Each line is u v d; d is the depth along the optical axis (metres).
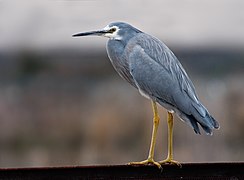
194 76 18.27
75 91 17.23
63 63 19.53
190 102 8.21
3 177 6.69
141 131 14.68
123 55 8.62
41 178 6.71
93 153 14.78
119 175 6.78
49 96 16.92
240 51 19.53
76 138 15.29
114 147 14.65
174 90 8.26
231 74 18.52
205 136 14.34
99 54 19.58
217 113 15.48
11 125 15.88
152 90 8.37
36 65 19.72
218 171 6.82
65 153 15.02
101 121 14.98
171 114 8.30
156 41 8.59
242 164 6.81
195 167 6.84
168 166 6.83
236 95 15.99
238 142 14.81
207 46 19.88
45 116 15.95
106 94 16.31
